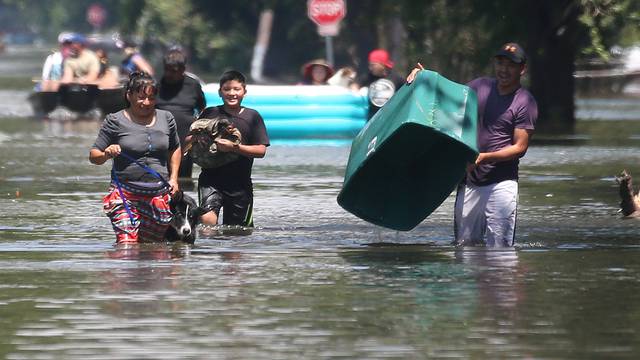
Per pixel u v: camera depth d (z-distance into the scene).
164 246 39.00
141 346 25.19
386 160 40.56
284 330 26.62
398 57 128.38
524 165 66.94
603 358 24.22
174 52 55.91
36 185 58.38
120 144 38.88
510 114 38.41
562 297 30.23
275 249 38.47
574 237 41.06
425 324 27.22
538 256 36.81
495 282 32.31
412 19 103.69
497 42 100.25
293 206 50.12
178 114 56.00
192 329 26.69
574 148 77.38
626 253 37.38
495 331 26.52
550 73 100.56
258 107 83.88
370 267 34.81
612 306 29.14
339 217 46.69
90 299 29.88
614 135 87.81
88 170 65.25
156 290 31.05
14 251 37.72
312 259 36.31
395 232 42.84
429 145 39.91
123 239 39.16
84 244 39.34
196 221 39.84
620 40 105.81
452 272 33.91
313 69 89.19
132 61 111.00
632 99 141.88
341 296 30.41
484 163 38.38
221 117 43.38
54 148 79.38
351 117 85.19
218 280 32.50
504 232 39.12
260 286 31.67
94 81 111.69
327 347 25.11
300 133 84.25
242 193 43.84
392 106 39.91
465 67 110.75
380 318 27.86
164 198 39.31
